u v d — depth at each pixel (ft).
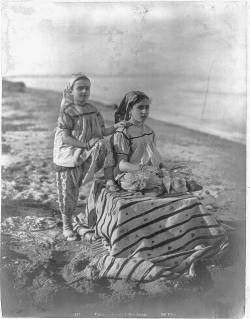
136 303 12.32
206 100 14.67
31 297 13.12
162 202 12.16
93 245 13.15
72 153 13.44
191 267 12.37
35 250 13.48
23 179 14.98
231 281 13.06
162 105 14.65
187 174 13.47
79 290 12.69
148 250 12.12
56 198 14.74
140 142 13.07
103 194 12.82
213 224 12.50
